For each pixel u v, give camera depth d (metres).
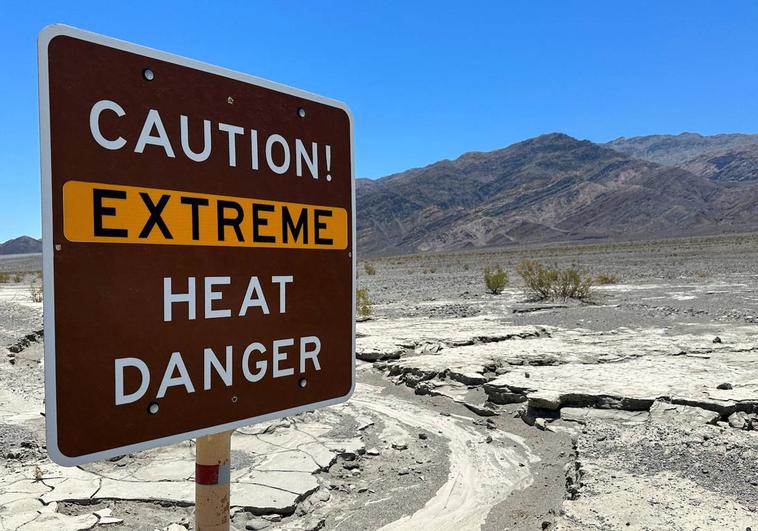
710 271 32.09
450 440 7.29
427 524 5.07
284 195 2.29
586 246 92.81
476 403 8.67
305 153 2.36
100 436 1.82
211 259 2.07
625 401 7.73
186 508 5.14
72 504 5.14
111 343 1.84
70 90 1.77
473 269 45.50
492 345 12.34
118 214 1.86
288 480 5.73
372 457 6.69
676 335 12.98
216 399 2.09
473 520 5.14
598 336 13.14
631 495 5.09
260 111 2.22
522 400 8.40
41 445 6.55
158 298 1.95
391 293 25.89
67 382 1.76
